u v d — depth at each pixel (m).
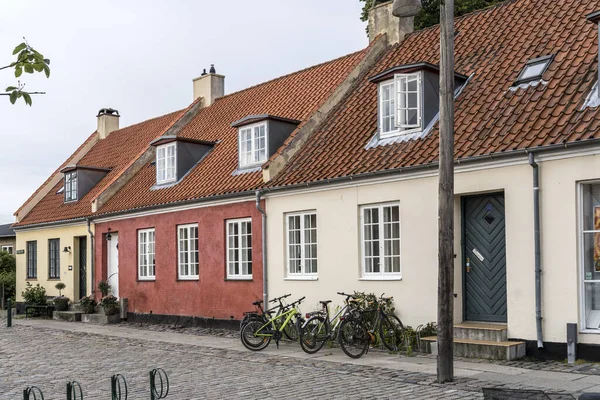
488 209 12.00
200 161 19.97
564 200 10.44
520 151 10.80
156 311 19.67
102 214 21.70
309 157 15.52
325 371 10.55
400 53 16.83
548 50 12.85
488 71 13.53
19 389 10.17
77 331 18.69
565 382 8.93
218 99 23.52
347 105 16.48
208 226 17.75
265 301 15.84
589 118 10.48
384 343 12.30
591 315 10.28
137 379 10.59
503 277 11.74
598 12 11.07
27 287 25.73
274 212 15.72
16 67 4.78
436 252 12.23
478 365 10.41
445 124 9.45
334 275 14.20
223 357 12.59
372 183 13.41
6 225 36.84
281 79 21.09
